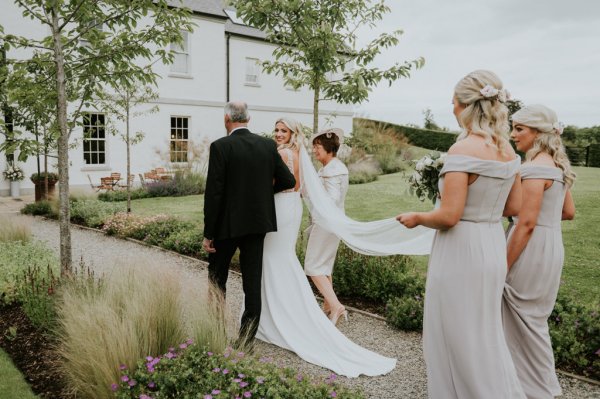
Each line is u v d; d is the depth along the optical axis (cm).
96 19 417
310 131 600
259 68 1931
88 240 763
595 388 288
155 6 417
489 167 205
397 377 306
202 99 1705
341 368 313
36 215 1038
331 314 380
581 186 1309
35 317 363
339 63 543
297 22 504
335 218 375
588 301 438
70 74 428
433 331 224
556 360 320
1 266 486
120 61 428
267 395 224
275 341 356
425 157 304
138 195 1312
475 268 210
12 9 1276
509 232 269
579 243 675
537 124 248
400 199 1159
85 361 265
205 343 281
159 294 308
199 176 1466
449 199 208
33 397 271
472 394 214
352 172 1617
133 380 238
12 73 396
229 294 471
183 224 770
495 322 216
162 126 1605
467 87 215
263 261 365
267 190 336
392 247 364
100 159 1488
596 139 2606
